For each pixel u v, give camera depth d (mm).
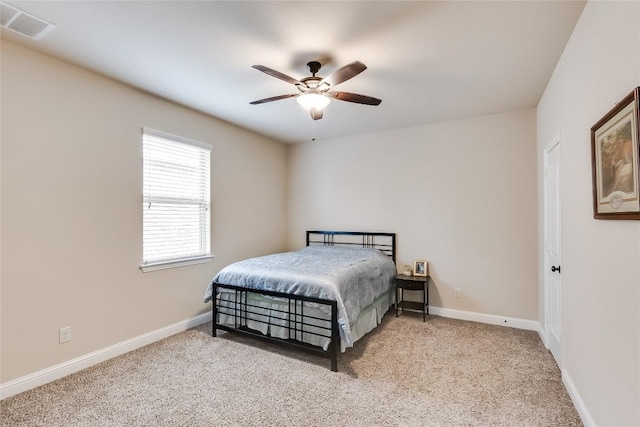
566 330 2250
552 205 2789
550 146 2748
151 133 3094
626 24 1315
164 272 3234
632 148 1241
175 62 2473
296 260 3484
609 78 1491
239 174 4258
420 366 2590
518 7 1797
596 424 1685
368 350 2908
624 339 1374
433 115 3736
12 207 2188
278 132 4520
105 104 2729
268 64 2502
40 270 2320
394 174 4332
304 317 2820
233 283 3113
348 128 4301
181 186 3461
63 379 2371
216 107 3480
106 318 2723
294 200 5191
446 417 1926
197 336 3236
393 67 2533
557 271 2592
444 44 2193
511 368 2551
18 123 2217
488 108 3500
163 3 1775
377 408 2018
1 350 2123
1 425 1847
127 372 2482
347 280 2822
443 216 3988
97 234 2668
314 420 1900
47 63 2367
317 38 2129
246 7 1810
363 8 1814
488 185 3725
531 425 1854
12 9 1825
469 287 3820
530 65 2490
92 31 2055
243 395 2164
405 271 4133
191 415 1947
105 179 2729
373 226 4492
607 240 1544
